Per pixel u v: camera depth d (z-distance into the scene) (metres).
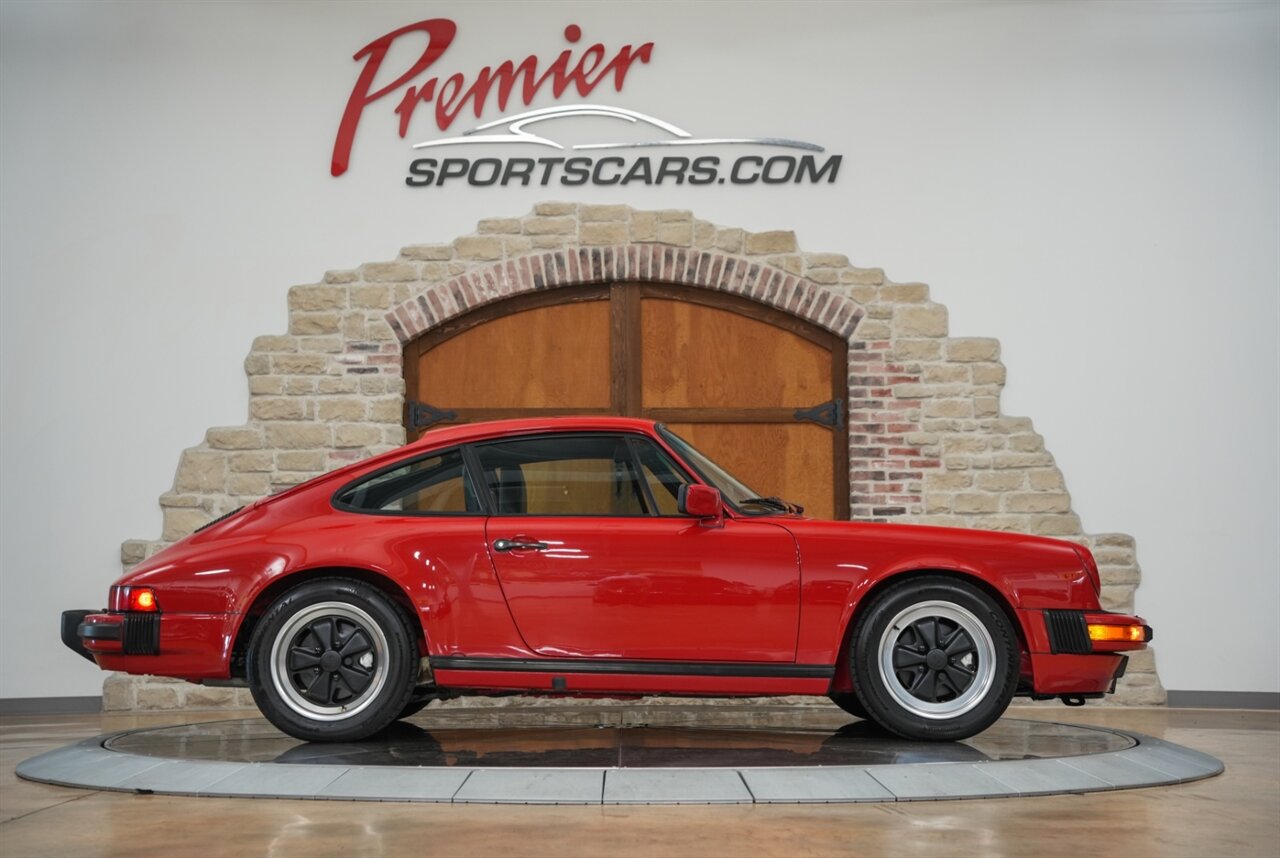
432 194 8.17
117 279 8.05
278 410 8.00
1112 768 3.98
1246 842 2.98
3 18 8.16
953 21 8.27
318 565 4.41
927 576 4.45
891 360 8.06
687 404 8.19
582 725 5.45
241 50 8.23
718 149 8.20
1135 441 8.02
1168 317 8.09
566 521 4.48
